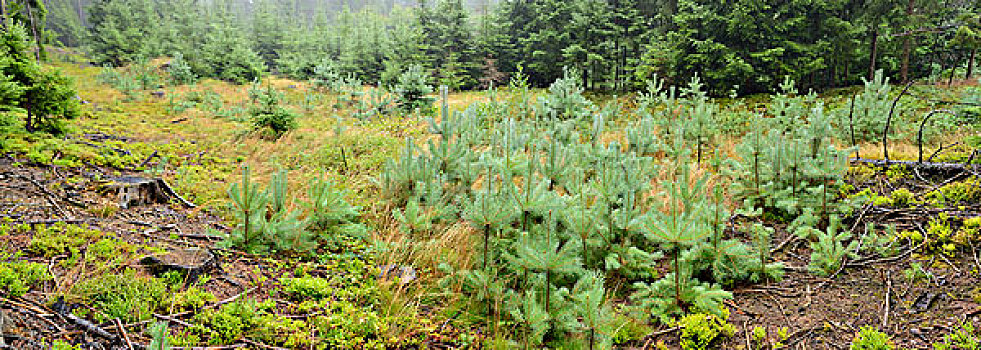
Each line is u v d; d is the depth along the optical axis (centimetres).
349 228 432
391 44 3400
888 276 365
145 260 331
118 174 587
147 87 1931
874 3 1725
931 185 513
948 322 300
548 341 323
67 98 698
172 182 593
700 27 1931
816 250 413
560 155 496
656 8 2517
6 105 562
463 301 361
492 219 358
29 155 552
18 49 648
